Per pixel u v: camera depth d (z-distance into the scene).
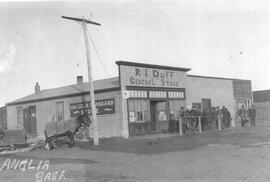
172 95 25.05
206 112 24.30
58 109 24.94
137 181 9.84
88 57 19.16
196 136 20.12
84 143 19.81
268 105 31.88
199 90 27.91
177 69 25.62
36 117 26.33
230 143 16.41
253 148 14.43
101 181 10.05
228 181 9.36
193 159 12.52
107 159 13.65
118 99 21.62
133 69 22.39
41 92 28.16
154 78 23.77
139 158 13.46
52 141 19.05
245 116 27.72
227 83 30.92
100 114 22.56
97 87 23.48
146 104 22.97
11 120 27.80
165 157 13.31
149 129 22.95
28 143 19.98
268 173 10.05
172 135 21.39
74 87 25.92
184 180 9.63
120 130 21.45
